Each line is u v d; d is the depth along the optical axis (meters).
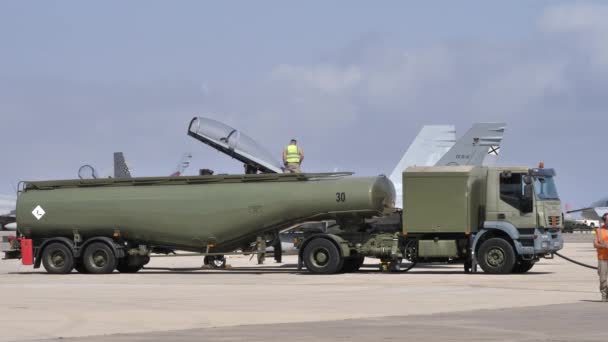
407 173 42.66
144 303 28.03
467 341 18.61
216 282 38.03
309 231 46.88
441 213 42.09
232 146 50.53
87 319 23.48
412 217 42.50
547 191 42.06
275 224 44.94
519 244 41.00
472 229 41.91
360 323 22.09
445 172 42.12
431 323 21.91
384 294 30.69
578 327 20.86
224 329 21.16
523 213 41.00
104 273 46.19
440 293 30.92
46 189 48.56
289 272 45.44
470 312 24.52
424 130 58.81
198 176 46.47
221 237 45.91
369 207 42.94
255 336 19.75
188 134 50.78
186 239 46.41
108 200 47.00
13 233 107.38
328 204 43.53
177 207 46.19
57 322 22.88
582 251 71.44
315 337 19.44
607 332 19.94
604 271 27.45
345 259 44.16
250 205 44.97
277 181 45.12
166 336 19.95
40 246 47.09
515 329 20.56
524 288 32.88
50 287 35.72
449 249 42.31
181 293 31.95
